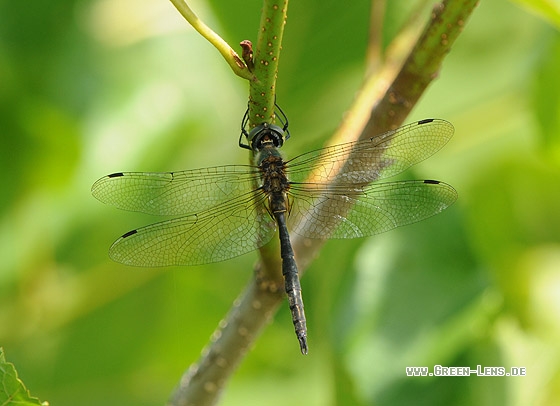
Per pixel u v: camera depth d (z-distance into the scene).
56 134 1.31
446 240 1.28
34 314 1.31
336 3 1.29
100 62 1.31
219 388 1.24
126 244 1.26
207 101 1.31
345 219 1.26
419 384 1.27
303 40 1.30
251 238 1.26
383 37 1.30
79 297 1.31
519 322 1.28
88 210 1.31
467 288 1.28
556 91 1.29
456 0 1.22
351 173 1.25
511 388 1.27
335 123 1.31
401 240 1.28
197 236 1.26
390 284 1.28
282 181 1.26
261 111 1.22
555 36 1.29
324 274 1.29
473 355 1.27
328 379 1.27
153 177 1.26
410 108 1.23
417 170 1.27
